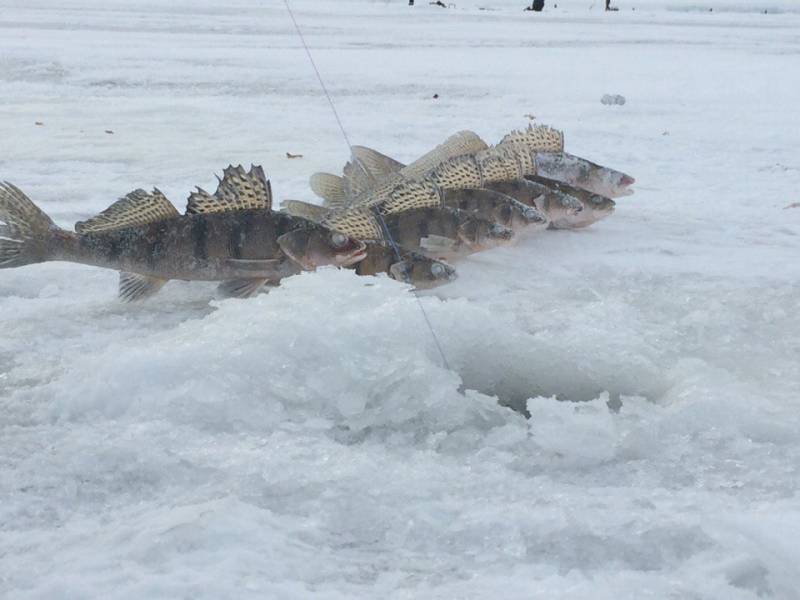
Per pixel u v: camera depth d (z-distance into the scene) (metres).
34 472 4.30
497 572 3.64
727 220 9.56
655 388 5.39
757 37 36.38
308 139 13.37
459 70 22.34
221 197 6.37
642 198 10.55
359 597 3.45
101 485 4.21
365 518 3.97
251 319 5.26
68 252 6.27
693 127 15.41
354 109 16.22
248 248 6.33
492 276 7.45
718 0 89.38
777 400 5.24
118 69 20.20
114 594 3.37
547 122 15.49
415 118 15.41
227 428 4.74
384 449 4.63
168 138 13.16
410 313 5.36
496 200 7.93
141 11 41.94
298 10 48.28
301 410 4.88
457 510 4.03
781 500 4.15
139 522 3.86
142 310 6.53
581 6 76.38
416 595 3.46
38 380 5.31
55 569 3.56
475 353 5.43
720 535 3.77
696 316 6.61
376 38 31.33
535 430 4.58
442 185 7.91
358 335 5.12
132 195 6.32
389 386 4.91
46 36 26.92
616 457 4.57
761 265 7.93
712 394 4.98
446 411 4.86
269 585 3.45
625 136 14.52
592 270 7.73
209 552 3.64
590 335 5.73
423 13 49.88
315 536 3.84
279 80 19.52
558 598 3.43
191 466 4.34
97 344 5.87
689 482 4.36
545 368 5.46
